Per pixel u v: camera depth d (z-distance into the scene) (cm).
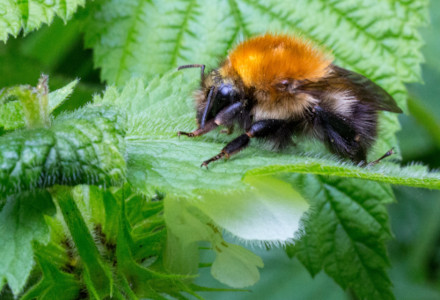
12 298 8
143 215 8
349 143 9
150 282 8
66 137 7
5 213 7
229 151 8
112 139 7
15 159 7
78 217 8
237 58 9
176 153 8
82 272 8
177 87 9
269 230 8
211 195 8
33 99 7
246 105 9
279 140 9
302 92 9
